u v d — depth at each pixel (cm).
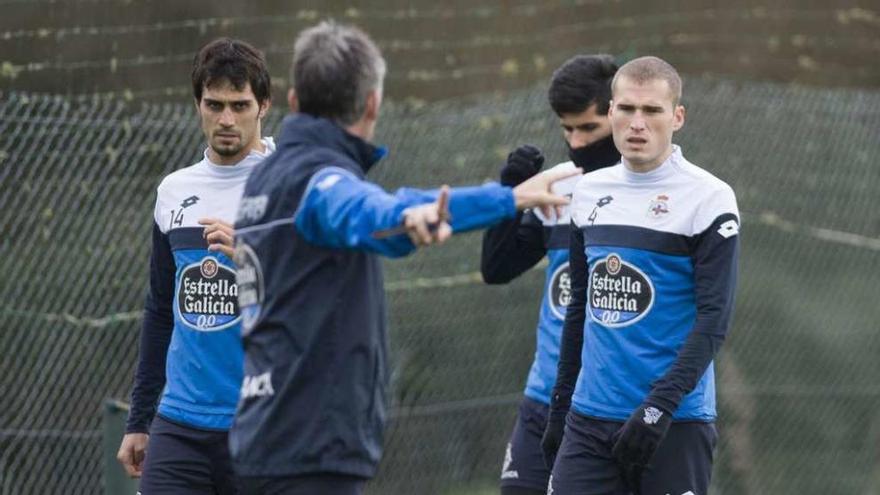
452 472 2952
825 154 3416
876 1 4562
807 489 3466
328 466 1331
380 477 2884
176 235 1809
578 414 1792
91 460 2431
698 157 3300
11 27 2802
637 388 1739
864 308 3516
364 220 1252
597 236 1784
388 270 2889
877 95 3481
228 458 1775
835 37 4525
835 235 3431
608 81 1920
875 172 3469
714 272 1692
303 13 2977
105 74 2839
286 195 1336
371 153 1374
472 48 3744
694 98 3303
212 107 1781
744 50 4347
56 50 2695
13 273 2356
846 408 3509
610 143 1925
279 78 3108
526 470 2017
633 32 4212
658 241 1734
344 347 1338
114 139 2439
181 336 1798
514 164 1911
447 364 2952
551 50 3994
